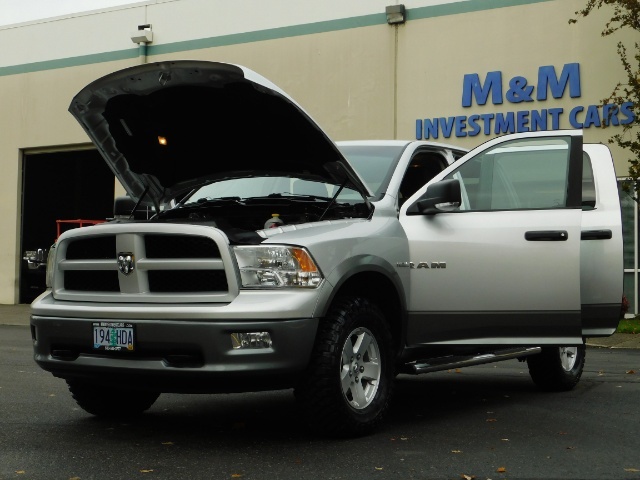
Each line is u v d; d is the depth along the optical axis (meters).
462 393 7.90
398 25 18.58
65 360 5.78
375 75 18.81
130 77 6.04
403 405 7.21
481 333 6.42
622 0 15.50
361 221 6.04
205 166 6.74
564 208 6.41
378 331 5.91
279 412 6.80
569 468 5.00
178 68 5.83
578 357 8.14
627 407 7.09
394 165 6.64
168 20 21.14
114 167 6.90
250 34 20.16
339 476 4.82
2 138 23.33
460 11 17.94
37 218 23.25
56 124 22.61
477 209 6.53
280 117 5.90
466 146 17.88
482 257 6.35
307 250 5.49
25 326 16.83
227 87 5.83
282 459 5.20
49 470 4.98
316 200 6.41
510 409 6.99
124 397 6.45
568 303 6.35
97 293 5.77
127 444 5.64
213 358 5.27
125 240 5.63
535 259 6.35
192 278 5.50
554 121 17.03
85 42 22.20
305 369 5.48
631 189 15.79
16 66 23.16
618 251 6.56
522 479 4.77
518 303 6.36
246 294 5.36
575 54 16.88
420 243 6.26
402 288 6.13
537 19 17.20
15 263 23.14
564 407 7.09
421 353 6.45
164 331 5.34
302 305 5.37
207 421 6.43
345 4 19.12
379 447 5.51
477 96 17.73
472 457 5.26
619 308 6.58
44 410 6.89
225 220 5.85
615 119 16.48
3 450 5.47
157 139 6.55
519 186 6.57
